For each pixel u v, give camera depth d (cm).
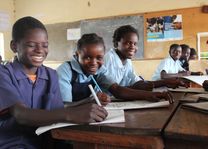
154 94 100
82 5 486
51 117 65
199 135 51
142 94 103
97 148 61
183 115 70
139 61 443
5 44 511
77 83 122
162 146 55
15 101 74
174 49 296
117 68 158
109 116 69
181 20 419
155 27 433
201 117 67
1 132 78
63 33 499
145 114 74
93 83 128
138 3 446
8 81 79
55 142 87
